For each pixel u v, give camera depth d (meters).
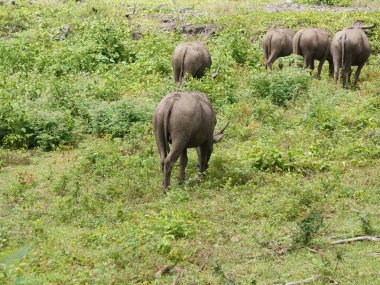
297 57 22.12
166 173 13.00
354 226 10.78
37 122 17.67
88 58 24.98
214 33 28.50
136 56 25.55
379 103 18.89
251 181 13.32
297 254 9.88
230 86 21.12
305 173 14.04
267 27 28.67
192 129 12.91
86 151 15.71
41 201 13.00
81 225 11.59
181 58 20.36
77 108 19.52
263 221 11.23
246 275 9.19
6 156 16.17
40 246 10.46
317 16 29.48
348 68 21.66
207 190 13.05
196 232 10.78
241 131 17.19
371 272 9.01
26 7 32.28
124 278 9.15
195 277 9.15
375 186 12.78
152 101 19.70
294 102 19.75
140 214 11.89
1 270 7.96
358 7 34.06
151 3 34.41
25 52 25.11
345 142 15.81
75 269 9.55
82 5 32.97
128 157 15.31
